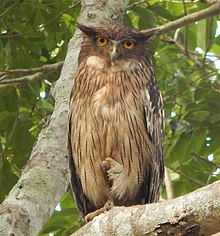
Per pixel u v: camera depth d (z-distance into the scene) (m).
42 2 14.10
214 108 14.46
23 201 8.70
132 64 10.81
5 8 13.98
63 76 10.87
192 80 15.72
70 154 10.48
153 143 10.49
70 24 14.31
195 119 14.39
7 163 13.62
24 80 13.49
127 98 10.41
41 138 9.89
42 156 9.53
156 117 10.68
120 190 10.49
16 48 14.20
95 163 10.42
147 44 11.33
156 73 15.61
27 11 13.91
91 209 10.97
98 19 11.99
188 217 6.61
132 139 10.37
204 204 6.55
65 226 13.41
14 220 8.35
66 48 14.25
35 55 14.63
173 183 14.97
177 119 14.70
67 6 14.26
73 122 10.40
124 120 10.33
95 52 10.91
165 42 16.28
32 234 8.45
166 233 6.74
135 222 6.98
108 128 10.29
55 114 10.30
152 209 6.93
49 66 13.52
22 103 14.34
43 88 15.52
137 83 10.61
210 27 14.88
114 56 10.70
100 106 10.30
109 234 7.12
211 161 13.93
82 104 10.41
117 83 10.52
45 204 8.88
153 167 10.52
